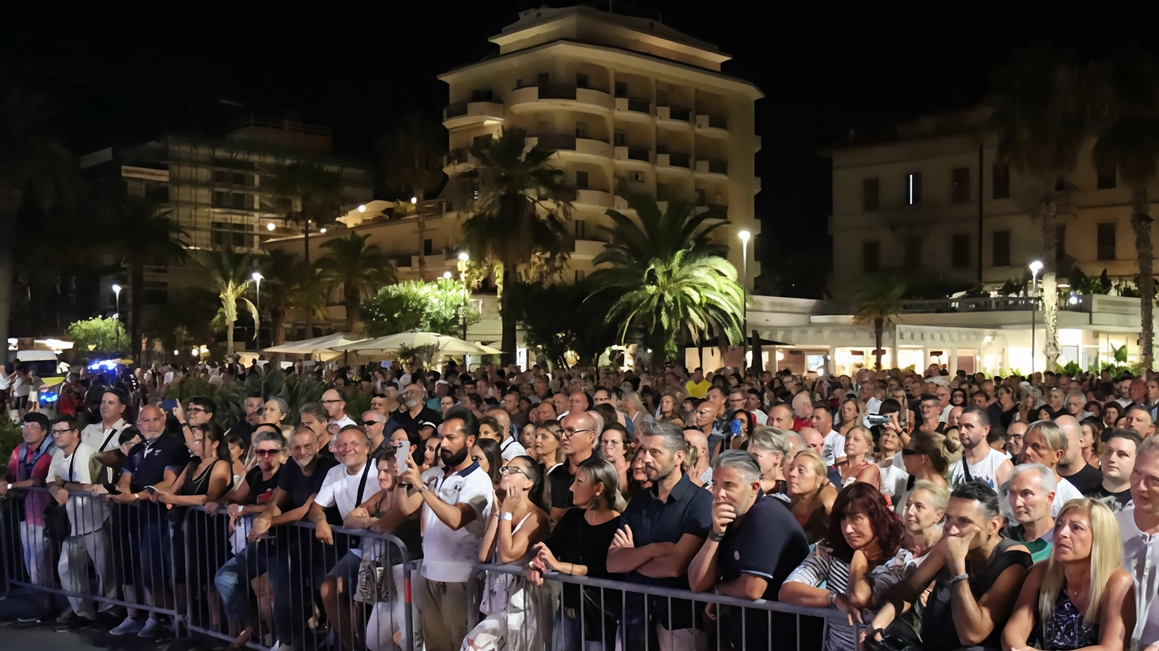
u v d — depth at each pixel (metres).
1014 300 38.75
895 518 4.26
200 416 7.48
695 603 4.68
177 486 7.26
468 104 53.19
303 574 6.41
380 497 6.26
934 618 4.02
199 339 57.69
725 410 10.98
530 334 37.00
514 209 35.44
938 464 6.08
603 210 51.31
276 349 27.95
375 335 43.75
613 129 52.62
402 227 57.78
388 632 5.88
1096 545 3.72
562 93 50.75
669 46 55.78
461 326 44.94
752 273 58.28
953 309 40.75
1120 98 32.41
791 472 5.18
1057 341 33.22
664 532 4.79
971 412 6.70
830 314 44.47
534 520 5.43
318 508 6.28
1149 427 7.98
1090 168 45.50
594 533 5.21
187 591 7.02
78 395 20.67
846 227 52.78
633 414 10.51
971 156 48.28
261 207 77.19
